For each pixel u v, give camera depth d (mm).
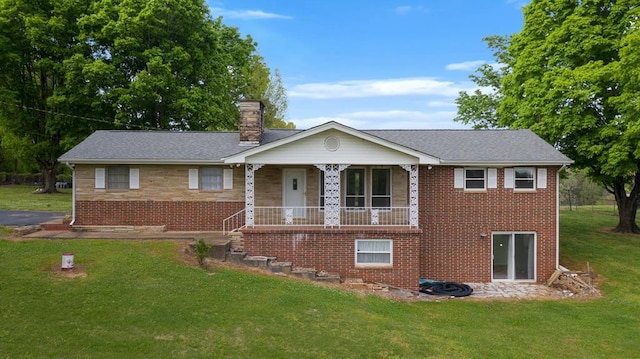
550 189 17219
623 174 21984
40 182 49438
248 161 15609
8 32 28594
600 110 22656
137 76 27562
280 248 15344
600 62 21078
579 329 11562
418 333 10102
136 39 27531
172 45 29062
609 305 13977
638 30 18797
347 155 15578
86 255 12953
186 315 9547
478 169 17250
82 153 17047
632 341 10719
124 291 10508
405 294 14633
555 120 22297
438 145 18328
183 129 31859
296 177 18125
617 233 24094
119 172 17406
